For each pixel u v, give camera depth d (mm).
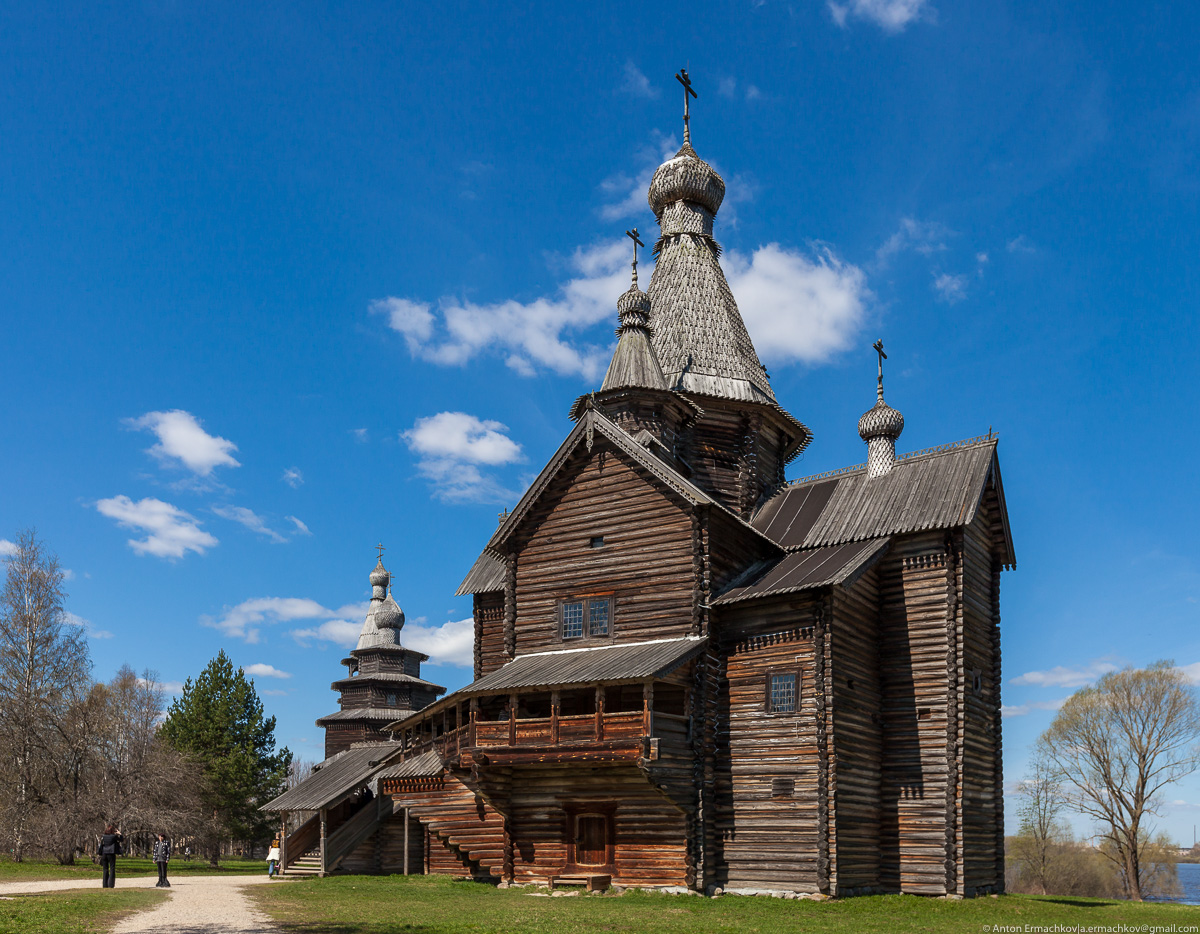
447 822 36375
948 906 30156
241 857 89812
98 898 25875
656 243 48656
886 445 39625
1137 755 65688
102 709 56406
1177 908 35531
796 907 28250
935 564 34750
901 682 34500
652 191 49094
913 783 33469
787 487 42250
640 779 32188
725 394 42562
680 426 41875
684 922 23438
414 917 22969
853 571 32562
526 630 37031
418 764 38656
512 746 31953
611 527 36031
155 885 32500
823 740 31047
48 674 53781
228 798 69062
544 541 37531
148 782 54469
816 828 30609
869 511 37219
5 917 20250
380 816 43656
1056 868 82625
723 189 49094
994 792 36406
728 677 33469
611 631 35156
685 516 34438
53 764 51219
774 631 32875
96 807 49688
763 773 32031
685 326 44469
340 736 70688
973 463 36656
